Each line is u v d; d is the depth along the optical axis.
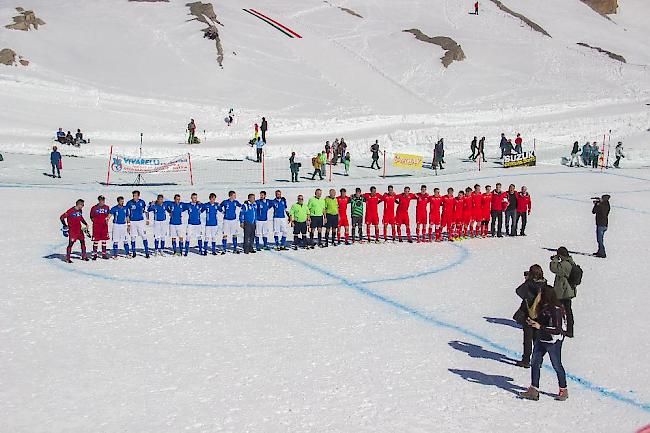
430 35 71.31
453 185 31.31
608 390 9.34
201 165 34.75
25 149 34.09
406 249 19.11
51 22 57.72
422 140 44.94
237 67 56.50
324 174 32.50
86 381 9.01
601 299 14.01
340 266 16.59
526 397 8.99
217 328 11.40
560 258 11.62
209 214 17.66
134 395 8.61
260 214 18.44
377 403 8.62
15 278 14.29
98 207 16.56
